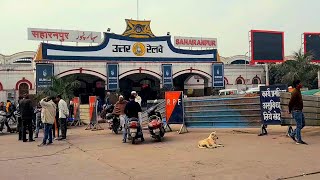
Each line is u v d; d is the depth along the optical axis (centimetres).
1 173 820
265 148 1009
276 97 1264
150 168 813
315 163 795
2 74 3594
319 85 3922
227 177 702
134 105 1298
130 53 3684
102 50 3569
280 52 4178
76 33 3744
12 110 2172
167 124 1594
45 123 1313
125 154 1023
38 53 3322
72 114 2408
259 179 679
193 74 4153
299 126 1070
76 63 3456
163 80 3806
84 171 810
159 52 3806
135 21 3725
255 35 4078
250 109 1374
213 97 1490
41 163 932
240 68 4628
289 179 675
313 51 4397
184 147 1103
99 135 1623
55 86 2561
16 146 1301
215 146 1073
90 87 4025
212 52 4072
